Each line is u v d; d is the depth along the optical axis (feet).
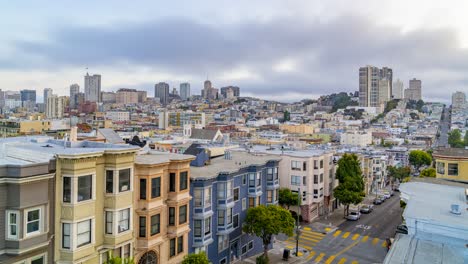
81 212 91.56
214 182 147.02
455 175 175.42
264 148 278.67
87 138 206.69
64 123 514.27
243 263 161.68
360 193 251.80
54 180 89.25
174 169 119.75
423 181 125.70
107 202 98.68
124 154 100.58
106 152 97.81
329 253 183.01
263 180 180.24
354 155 261.24
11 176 79.36
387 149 548.72
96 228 96.48
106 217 98.99
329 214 261.85
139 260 108.27
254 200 171.63
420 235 75.82
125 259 90.94
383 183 400.06
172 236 118.42
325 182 263.90
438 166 181.37
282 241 200.03
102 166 98.37
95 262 96.12
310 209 240.73
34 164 82.07
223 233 148.87
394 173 406.41
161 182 113.60
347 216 248.73
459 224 73.77
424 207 87.71
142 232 108.37
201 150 164.45
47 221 85.56
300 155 240.94
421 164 515.91
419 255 65.67
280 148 284.41
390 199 331.77
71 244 89.76
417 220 77.25
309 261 172.14
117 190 99.30
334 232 218.59
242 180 166.71
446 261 63.16
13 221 80.28
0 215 79.05
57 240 89.40
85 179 93.25
